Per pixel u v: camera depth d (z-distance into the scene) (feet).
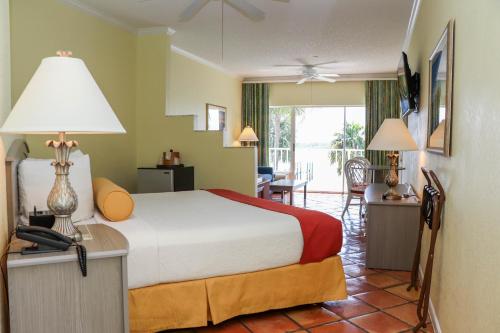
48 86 5.03
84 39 14.35
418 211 11.29
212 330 7.95
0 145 5.68
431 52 10.13
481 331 4.91
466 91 6.02
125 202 8.32
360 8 14.12
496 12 4.56
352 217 19.65
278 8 14.17
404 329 8.00
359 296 9.64
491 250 4.60
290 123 29.94
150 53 17.22
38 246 5.04
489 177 4.77
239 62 23.41
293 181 24.08
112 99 15.94
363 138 28.91
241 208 10.14
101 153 15.31
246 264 8.07
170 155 16.78
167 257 7.42
